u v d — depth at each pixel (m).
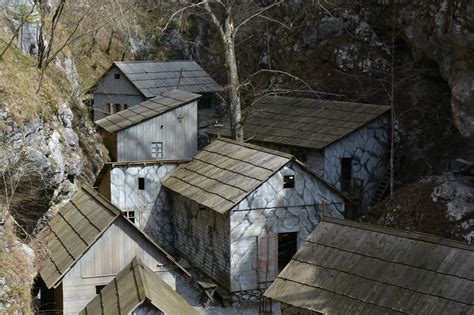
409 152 31.88
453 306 15.49
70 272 19.64
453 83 27.58
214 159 28.73
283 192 25.39
